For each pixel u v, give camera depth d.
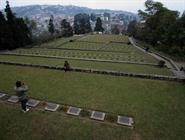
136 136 8.01
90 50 32.16
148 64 21.86
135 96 12.08
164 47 35.28
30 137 7.74
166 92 12.95
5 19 34.69
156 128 8.59
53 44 39.59
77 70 17.69
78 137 7.84
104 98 11.62
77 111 9.90
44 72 17.16
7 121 8.83
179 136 8.03
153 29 44.53
